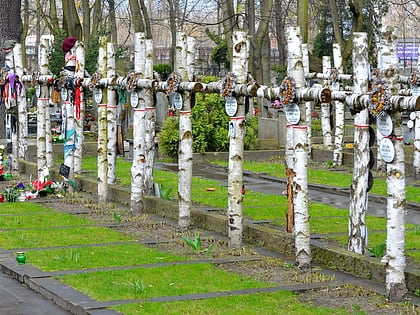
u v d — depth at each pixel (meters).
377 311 9.09
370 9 37.06
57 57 33.44
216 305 9.29
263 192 19.88
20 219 15.14
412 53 45.12
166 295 9.72
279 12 47.31
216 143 27.55
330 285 10.20
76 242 13.00
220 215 14.31
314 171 24.41
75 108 18.73
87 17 39.94
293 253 12.10
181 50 14.58
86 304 9.32
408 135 28.45
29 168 22.12
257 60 34.38
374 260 10.63
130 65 35.31
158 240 13.23
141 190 15.90
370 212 16.72
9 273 11.16
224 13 35.28
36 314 9.38
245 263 11.56
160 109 32.50
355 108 10.63
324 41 43.56
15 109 22.81
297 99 11.19
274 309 9.15
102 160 17.12
